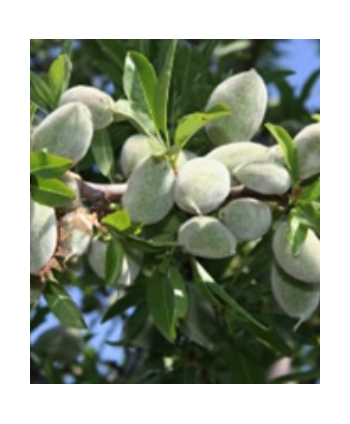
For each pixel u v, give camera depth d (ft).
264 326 1.34
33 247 1.08
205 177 1.12
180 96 1.47
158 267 1.25
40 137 1.11
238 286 1.40
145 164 1.15
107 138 1.32
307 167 1.20
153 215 1.16
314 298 1.26
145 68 1.17
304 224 1.16
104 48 1.46
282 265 1.20
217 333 1.52
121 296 1.55
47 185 1.08
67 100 1.26
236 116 1.25
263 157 1.19
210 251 1.14
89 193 1.17
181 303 1.22
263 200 1.18
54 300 1.21
